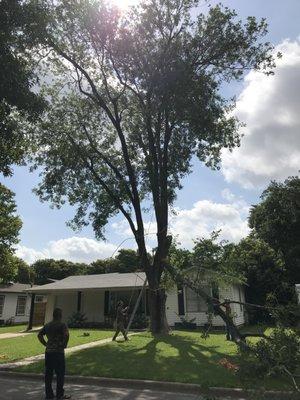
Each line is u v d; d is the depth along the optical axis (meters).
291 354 5.76
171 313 26.89
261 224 42.09
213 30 19.02
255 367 5.87
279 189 41.22
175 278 14.59
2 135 12.33
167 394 9.51
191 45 18.84
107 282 31.09
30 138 21.14
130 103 21.53
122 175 23.17
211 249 13.03
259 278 31.36
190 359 12.91
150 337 19.42
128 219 21.16
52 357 9.14
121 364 12.50
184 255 16.52
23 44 12.24
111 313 30.42
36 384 10.97
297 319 6.34
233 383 9.61
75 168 22.42
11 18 11.23
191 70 18.69
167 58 18.61
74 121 22.36
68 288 30.34
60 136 21.98
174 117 19.62
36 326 33.91
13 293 39.81
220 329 25.31
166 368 11.66
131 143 22.97
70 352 15.49
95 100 21.09
